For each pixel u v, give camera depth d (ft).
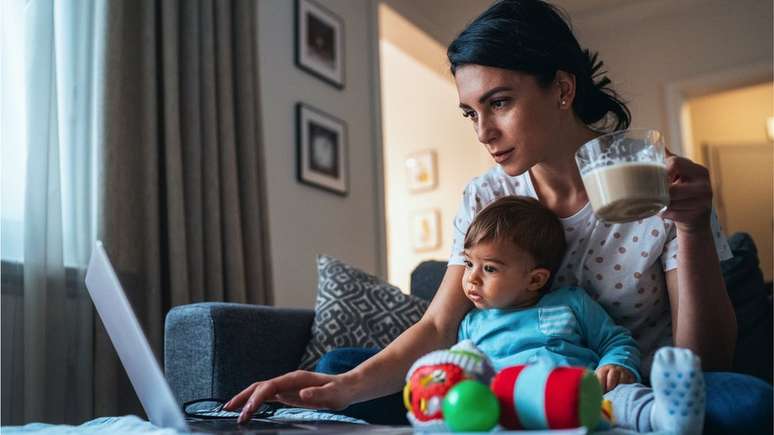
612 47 14.30
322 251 9.57
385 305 6.09
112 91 6.38
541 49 3.65
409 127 16.39
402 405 4.21
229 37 7.82
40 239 5.74
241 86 7.88
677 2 13.71
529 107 3.64
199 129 7.20
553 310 4.04
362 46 11.17
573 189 4.24
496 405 2.22
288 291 8.86
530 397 2.25
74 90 6.45
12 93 5.86
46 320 5.80
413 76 16.47
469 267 4.24
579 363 3.82
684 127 13.67
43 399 5.63
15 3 6.00
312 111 9.63
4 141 5.74
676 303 3.90
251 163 7.77
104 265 2.74
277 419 3.57
